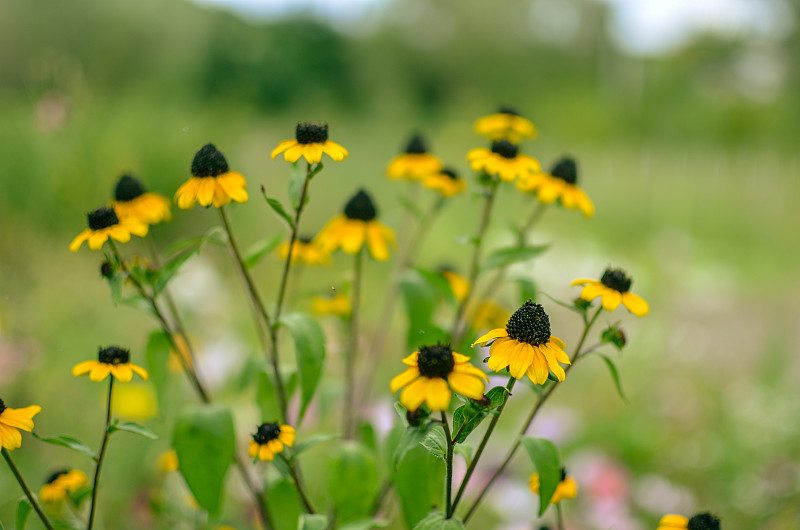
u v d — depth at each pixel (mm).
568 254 7082
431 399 1311
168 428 3248
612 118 19547
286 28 23109
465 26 28109
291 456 1763
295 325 1893
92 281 4543
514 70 27750
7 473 2846
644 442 3871
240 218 6703
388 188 8594
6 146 5246
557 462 1619
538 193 2242
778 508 3387
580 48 26953
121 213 2039
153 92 10234
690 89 21406
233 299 5113
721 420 4199
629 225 9852
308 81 22047
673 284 7156
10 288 3963
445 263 2768
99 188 5559
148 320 4309
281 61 21328
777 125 18781
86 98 5496
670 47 23641
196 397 3434
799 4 20906
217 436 1871
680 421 4148
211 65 19203
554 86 24750
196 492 1854
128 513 2846
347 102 22203
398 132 15734
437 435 1489
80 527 1761
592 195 11414
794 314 6676
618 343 1705
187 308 3848
